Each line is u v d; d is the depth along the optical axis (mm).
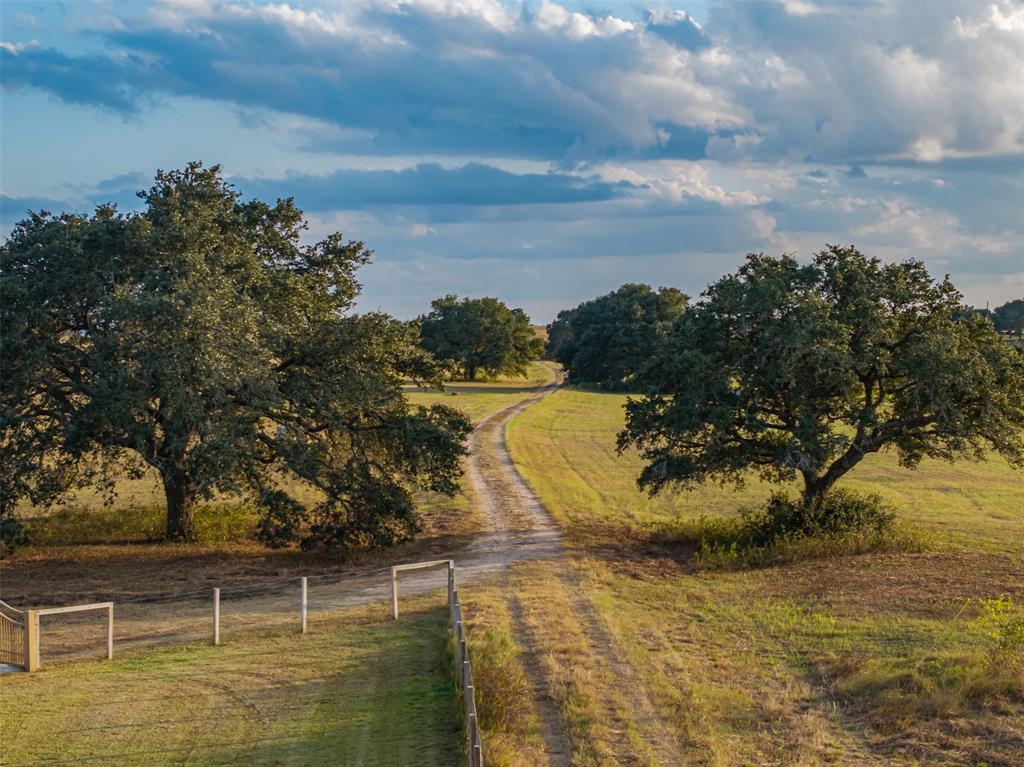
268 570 27531
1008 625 17172
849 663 16531
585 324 137250
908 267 31109
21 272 27141
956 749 12695
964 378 28828
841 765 12375
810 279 30516
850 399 31594
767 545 30359
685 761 12422
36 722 14586
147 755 13258
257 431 30781
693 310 32281
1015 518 40312
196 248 28219
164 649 18797
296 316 31047
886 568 26578
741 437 32500
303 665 17516
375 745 13414
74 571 27062
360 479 30203
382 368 30922
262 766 12805
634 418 32500
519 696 14781
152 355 25391
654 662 17062
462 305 143875
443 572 27016
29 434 27578
